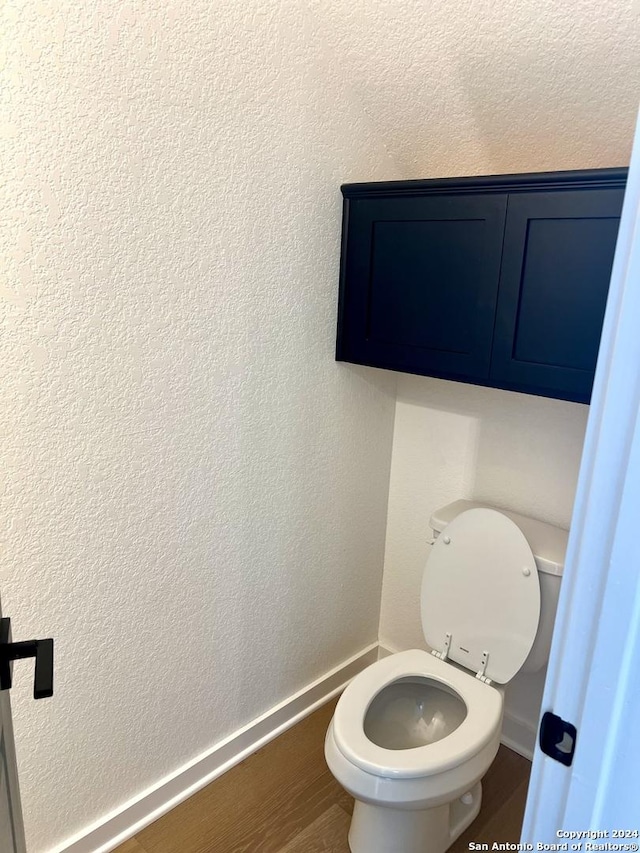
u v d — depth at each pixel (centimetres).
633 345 52
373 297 164
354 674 216
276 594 179
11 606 122
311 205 156
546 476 173
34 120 105
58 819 140
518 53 126
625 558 55
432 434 195
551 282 133
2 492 116
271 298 153
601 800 61
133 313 126
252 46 132
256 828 159
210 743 172
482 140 154
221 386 147
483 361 147
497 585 161
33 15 101
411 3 125
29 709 128
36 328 113
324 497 186
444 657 172
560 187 127
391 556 215
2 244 106
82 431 124
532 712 187
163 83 120
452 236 145
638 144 51
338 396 180
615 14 110
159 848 152
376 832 146
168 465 141
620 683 57
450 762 132
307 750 186
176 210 128
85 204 114
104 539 133
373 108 158
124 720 148
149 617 147
